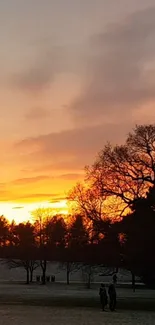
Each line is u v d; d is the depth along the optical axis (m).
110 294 40.66
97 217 45.97
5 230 142.12
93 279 113.88
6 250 127.00
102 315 36.69
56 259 109.50
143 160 44.97
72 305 45.94
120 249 44.94
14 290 75.06
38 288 82.56
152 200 43.66
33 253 113.75
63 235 91.62
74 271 123.69
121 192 45.44
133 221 44.12
